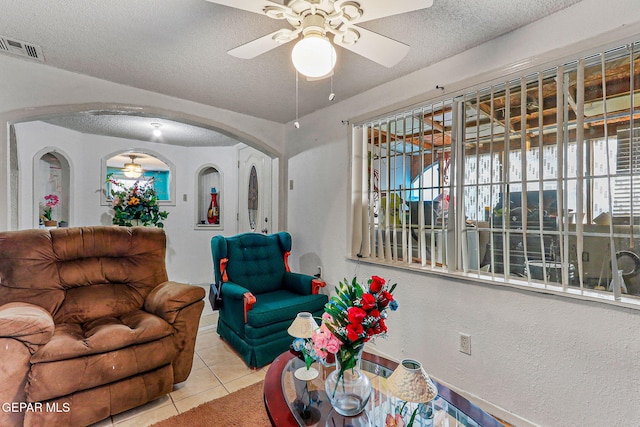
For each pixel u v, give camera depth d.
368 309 1.21
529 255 1.78
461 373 2.03
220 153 5.09
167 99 2.88
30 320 1.57
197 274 5.05
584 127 1.59
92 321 2.09
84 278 2.17
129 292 2.30
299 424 1.19
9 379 1.51
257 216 4.42
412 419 1.15
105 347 1.73
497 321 1.86
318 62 1.30
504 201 1.88
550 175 1.70
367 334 1.22
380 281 1.28
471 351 1.98
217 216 5.18
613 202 1.51
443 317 2.14
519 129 1.82
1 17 1.73
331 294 3.10
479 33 1.84
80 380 1.65
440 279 2.16
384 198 2.60
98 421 1.73
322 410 1.29
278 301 2.65
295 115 3.43
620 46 1.46
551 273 1.70
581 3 1.56
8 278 1.92
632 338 1.42
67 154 4.11
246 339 2.45
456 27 1.78
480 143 1.98
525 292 1.74
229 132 3.31
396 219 2.50
